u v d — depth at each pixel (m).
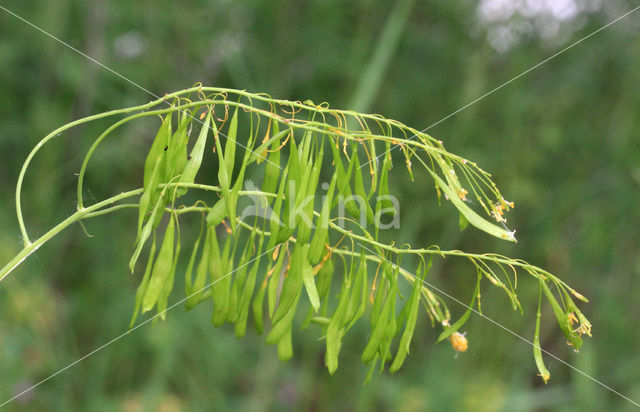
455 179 0.25
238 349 0.57
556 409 0.59
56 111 0.61
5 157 0.60
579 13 0.71
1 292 0.51
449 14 0.68
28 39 0.61
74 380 0.52
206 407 0.53
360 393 0.56
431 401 0.55
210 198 0.61
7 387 0.47
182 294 0.57
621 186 0.70
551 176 0.74
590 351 0.60
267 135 0.25
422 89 0.70
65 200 0.61
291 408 0.57
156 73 0.67
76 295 0.58
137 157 0.62
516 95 0.69
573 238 0.73
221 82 0.68
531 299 0.68
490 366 0.61
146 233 0.24
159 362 0.51
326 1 0.63
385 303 0.26
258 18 0.67
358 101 0.46
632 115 0.69
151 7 0.66
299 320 0.57
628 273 0.69
